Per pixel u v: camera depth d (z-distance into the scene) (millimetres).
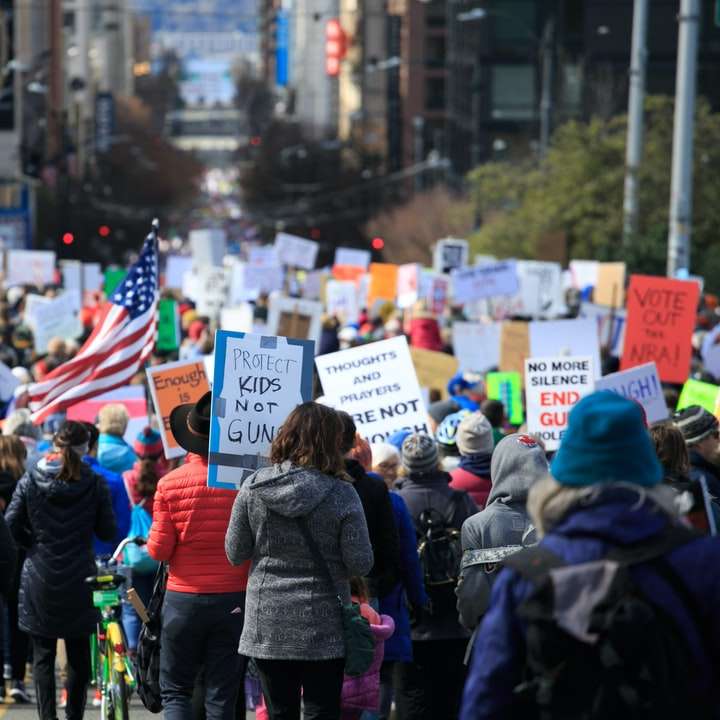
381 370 36281
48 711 30984
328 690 22938
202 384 34906
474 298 88188
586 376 38219
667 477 24062
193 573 25500
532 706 14008
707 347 64688
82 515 31281
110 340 41125
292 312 67625
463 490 28984
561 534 13969
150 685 26641
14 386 51688
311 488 22422
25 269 123000
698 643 13656
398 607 27812
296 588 22609
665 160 160500
